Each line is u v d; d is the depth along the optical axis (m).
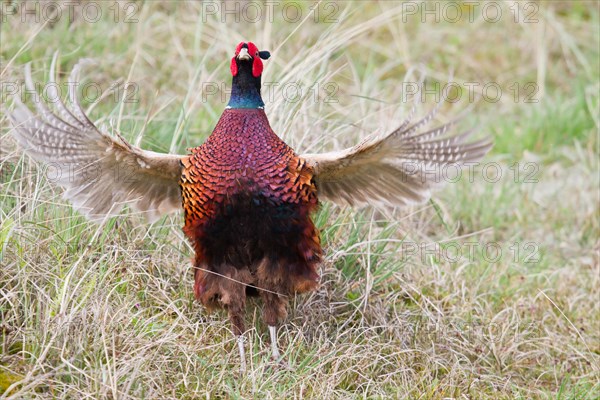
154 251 9.52
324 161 8.68
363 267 10.05
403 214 11.63
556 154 14.52
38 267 8.51
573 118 14.96
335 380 8.42
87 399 7.32
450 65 16.31
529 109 15.52
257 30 14.60
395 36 16.00
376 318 9.62
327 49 11.99
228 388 8.01
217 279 8.64
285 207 8.46
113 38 13.99
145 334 8.28
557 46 16.92
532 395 9.12
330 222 10.33
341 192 9.20
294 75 11.77
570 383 9.42
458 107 15.61
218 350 8.59
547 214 12.91
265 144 8.46
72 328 7.89
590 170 13.91
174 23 14.79
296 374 8.31
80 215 9.23
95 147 8.52
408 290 10.31
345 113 12.31
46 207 9.45
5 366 7.74
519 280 11.11
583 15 17.78
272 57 11.59
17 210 8.98
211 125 11.94
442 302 10.33
